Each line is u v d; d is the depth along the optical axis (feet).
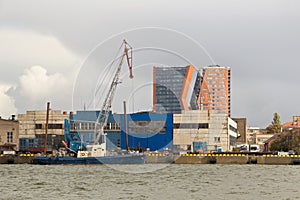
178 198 242.78
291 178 360.48
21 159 554.87
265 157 584.81
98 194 257.96
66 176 369.09
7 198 244.42
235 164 577.43
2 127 643.45
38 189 281.74
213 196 251.19
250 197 248.32
